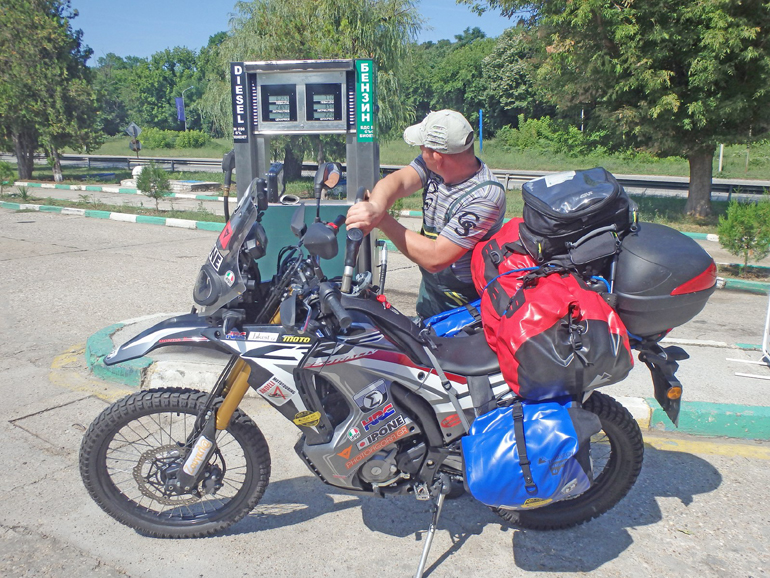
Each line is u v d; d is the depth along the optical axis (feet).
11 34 73.05
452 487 10.70
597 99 47.44
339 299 7.79
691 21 40.65
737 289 27.84
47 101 75.41
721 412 13.16
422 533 9.90
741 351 17.66
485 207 9.78
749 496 10.99
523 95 155.74
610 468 9.80
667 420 13.35
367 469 8.87
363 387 8.59
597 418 8.22
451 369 8.77
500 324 8.36
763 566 9.18
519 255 8.83
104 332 17.44
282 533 9.86
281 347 8.49
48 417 13.57
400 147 130.31
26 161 81.56
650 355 9.05
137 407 9.07
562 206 8.29
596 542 9.71
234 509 9.56
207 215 46.65
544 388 8.05
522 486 7.93
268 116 20.30
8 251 32.45
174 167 100.12
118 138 224.53
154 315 19.47
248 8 62.80
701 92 42.06
